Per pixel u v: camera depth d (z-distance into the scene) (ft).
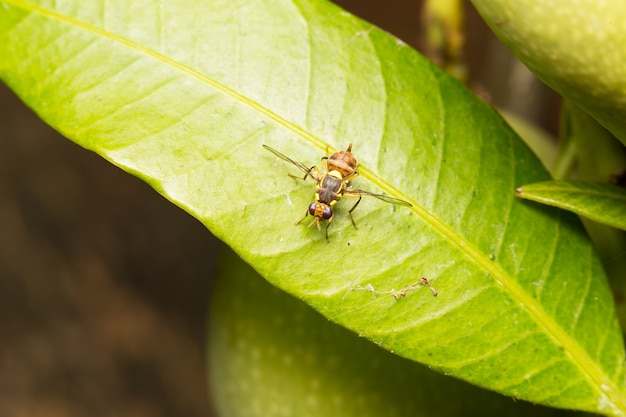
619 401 0.61
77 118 0.61
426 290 0.61
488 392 0.67
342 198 0.61
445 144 0.62
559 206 0.61
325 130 0.61
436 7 0.73
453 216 0.62
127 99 0.61
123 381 1.35
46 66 0.61
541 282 0.62
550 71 0.57
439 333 0.61
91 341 1.36
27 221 1.38
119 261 1.38
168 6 0.61
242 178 0.61
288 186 0.61
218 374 0.74
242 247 0.60
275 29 0.62
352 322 0.61
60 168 1.39
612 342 0.62
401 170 0.62
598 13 0.55
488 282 0.61
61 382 1.35
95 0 0.61
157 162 0.60
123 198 1.39
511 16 0.56
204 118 0.61
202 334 1.37
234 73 0.61
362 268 0.61
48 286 1.37
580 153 0.66
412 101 0.62
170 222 1.39
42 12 0.61
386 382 0.67
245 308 0.70
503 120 0.63
